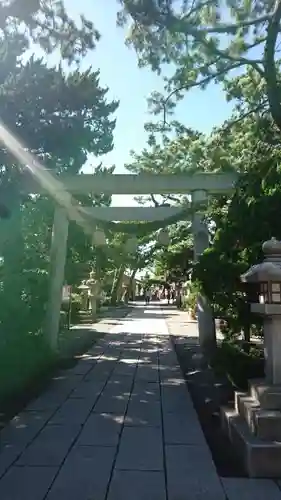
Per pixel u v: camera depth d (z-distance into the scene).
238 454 4.53
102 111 10.47
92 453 4.59
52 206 11.62
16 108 8.48
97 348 13.09
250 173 7.00
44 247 13.31
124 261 24.66
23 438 5.07
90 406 6.57
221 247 6.72
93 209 11.42
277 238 5.92
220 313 7.57
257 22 8.27
